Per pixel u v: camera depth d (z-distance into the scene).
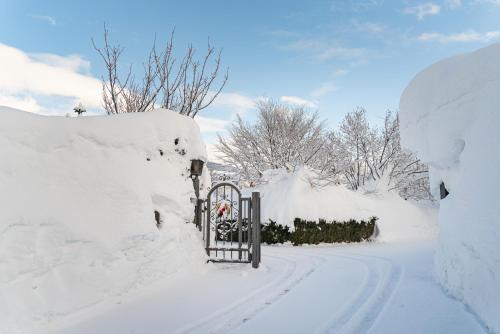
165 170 5.90
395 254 9.13
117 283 4.37
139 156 5.52
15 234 3.42
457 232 4.14
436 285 4.99
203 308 4.18
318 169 17.09
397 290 4.86
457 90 3.94
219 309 4.16
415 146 5.12
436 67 4.46
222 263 7.18
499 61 3.39
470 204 3.71
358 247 11.70
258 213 7.06
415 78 5.00
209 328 3.59
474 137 3.62
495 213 3.18
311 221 12.84
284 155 20.64
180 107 10.88
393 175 19.23
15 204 3.53
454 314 3.65
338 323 3.75
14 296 3.25
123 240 4.56
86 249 4.10
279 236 12.62
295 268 7.11
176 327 3.58
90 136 4.86
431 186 5.27
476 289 3.56
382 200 17.20
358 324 3.67
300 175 14.43
